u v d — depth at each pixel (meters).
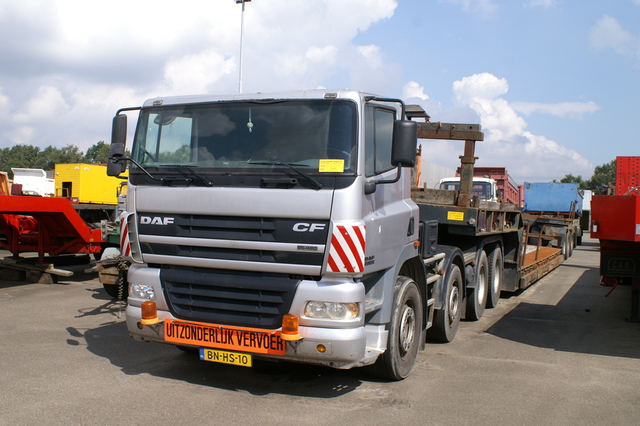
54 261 13.16
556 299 10.99
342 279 4.57
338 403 4.88
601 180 99.12
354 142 4.59
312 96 4.82
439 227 8.17
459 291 7.71
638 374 5.87
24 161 107.44
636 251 7.79
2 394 4.92
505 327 8.34
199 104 5.17
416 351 5.88
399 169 4.71
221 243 4.81
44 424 4.25
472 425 4.42
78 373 5.57
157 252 5.12
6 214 11.20
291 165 4.69
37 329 7.49
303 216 4.55
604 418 4.61
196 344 4.90
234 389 5.20
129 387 5.17
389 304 5.22
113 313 8.55
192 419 4.41
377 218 4.90
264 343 4.66
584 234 37.50
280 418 4.48
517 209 10.46
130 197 5.29
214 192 4.82
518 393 5.21
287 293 4.61
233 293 4.80
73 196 18.69
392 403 4.90
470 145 8.17
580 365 6.20
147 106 5.41
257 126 4.91
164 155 5.21
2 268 11.95
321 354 4.52
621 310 9.77
